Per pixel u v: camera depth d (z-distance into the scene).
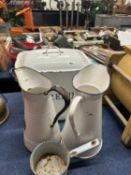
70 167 0.52
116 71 0.69
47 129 0.52
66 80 0.60
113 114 0.74
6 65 0.98
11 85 0.95
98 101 0.47
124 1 2.13
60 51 0.70
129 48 0.68
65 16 1.69
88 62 0.64
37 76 0.53
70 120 0.45
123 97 0.66
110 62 0.71
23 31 1.47
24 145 0.59
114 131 0.66
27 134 0.55
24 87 0.50
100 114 0.51
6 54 1.00
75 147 0.53
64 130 0.54
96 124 0.51
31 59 0.63
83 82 0.54
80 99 0.45
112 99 0.76
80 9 1.71
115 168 0.53
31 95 0.46
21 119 0.70
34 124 0.51
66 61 0.63
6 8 1.53
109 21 1.77
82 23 1.72
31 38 1.28
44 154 0.52
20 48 1.06
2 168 0.52
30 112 0.50
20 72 0.52
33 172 0.46
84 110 0.47
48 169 0.48
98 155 0.56
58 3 1.69
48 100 0.50
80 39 1.33
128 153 0.58
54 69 0.59
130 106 0.63
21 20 1.58
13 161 0.54
